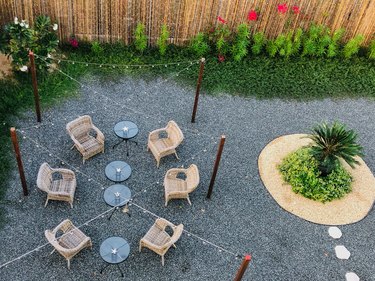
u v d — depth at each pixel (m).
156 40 15.21
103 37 14.86
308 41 15.64
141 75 14.59
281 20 15.38
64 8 13.85
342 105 14.98
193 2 14.37
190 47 15.40
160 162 12.41
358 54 16.34
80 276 10.01
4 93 13.20
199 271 10.41
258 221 11.53
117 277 10.09
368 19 15.66
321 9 15.31
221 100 14.37
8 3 13.47
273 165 12.85
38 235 10.53
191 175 11.43
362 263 11.07
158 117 13.55
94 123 13.08
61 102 13.44
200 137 13.25
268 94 14.79
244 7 14.87
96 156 12.27
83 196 11.38
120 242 10.20
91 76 14.27
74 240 10.16
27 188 11.28
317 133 12.14
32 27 14.05
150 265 10.37
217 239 11.02
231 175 12.42
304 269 10.77
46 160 11.99
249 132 13.64
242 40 15.27
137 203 11.43
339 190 12.27
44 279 9.88
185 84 14.60
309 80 15.41
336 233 11.53
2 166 11.61
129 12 14.33
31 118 12.89
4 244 10.27
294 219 11.71
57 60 14.31
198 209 11.55
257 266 10.67
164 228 10.57
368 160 13.50
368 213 12.13
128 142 12.74
